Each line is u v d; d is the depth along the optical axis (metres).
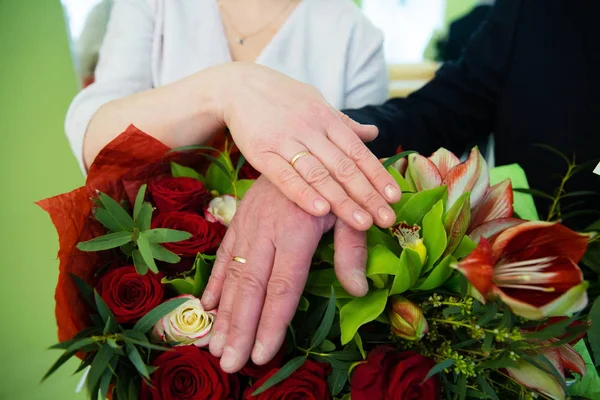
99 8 1.37
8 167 1.46
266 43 0.97
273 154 0.60
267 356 0.51
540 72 0.87
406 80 1.68
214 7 0.95
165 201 0.62
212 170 0.68
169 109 0.67
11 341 1.44
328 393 0.52
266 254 0.56
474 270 0.46
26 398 1.38
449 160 0.62
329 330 0.53
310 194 0.56
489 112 0.96
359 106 1.01
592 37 0.84
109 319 0.50
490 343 0.50
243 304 0.53
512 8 0.92
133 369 0.53
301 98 0.64
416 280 0.53
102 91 0.85
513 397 0.54
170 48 0.93
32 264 1.49
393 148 0.86
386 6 1.73
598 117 0.83
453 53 1.63
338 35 0.99
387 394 0.50
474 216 0.59
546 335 0.48
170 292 0.58
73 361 1.24
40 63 1.41
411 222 0.57
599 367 0.54
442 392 0.52
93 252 0.59
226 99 0.65
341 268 0.54
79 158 0.75
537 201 0.85
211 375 0.51
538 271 0.48
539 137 0.87
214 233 0.60
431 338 0.53
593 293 0.60
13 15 1.37
